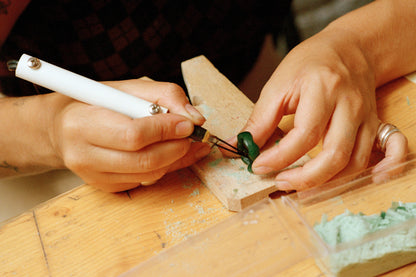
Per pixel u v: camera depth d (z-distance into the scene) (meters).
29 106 0.77
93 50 1.09
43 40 1.02
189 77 0.91
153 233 0.64
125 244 0.63
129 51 1.13
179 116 0.61
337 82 0.63
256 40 1.27
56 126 0.67
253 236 0.55
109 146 0.60
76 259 0.62
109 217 0.67
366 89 0.71
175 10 1.12
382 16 0.79
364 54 0.77
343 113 0.62
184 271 0.53
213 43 1.23
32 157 0.80
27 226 0.68
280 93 0.68
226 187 0.65
